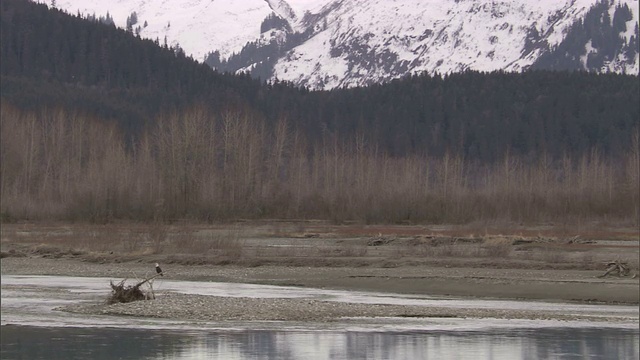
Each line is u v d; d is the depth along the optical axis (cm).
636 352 5694
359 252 12012
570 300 8381
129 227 15100
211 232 14988
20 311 7275
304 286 9494
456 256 11606
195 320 6881
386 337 6209
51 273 10700
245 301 7762
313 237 15238
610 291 8688
